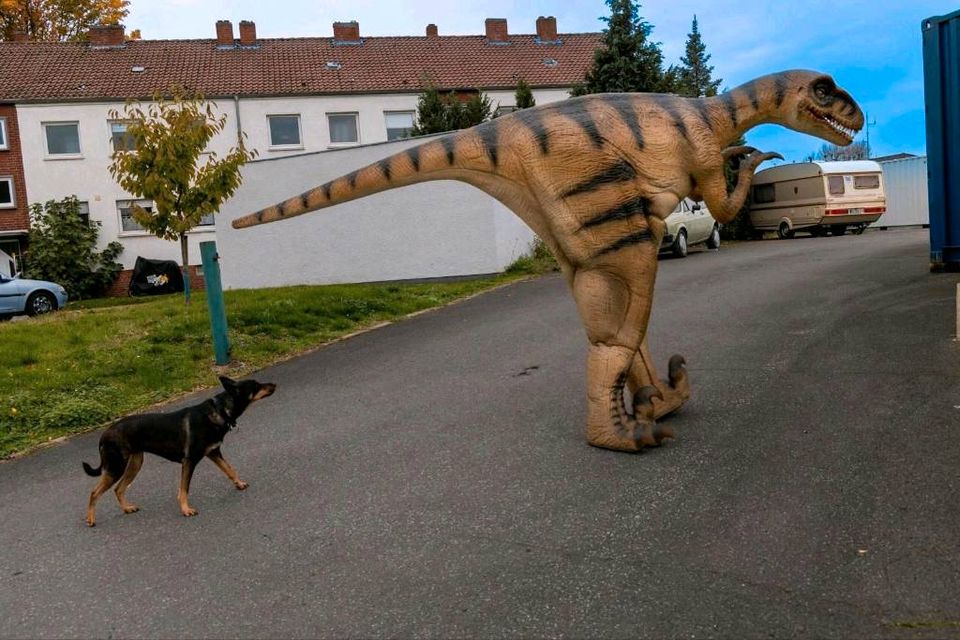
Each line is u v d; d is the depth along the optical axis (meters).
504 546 4.22
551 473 5.20
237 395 5.27
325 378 8.80
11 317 20.20
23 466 6.60
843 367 7.07
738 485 4.71
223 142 28.53
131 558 4.52
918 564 3.63
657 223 5.27
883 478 4.60
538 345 9.52
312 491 5.32
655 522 4.33
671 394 6.03
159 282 27.28
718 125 5.33
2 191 28.06
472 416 6.76
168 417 5.10
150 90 28.39
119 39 31.36
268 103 28.80
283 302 12.68
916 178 28.33
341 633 3.52
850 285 11.89
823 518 4.18
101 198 28.17
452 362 9.02
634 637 3.28
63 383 8.66
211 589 4.05
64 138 28.27
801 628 3.22
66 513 5.38
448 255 17.38
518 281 16.14
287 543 4.52
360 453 6.04
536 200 5.23
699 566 3.80
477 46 33.38
